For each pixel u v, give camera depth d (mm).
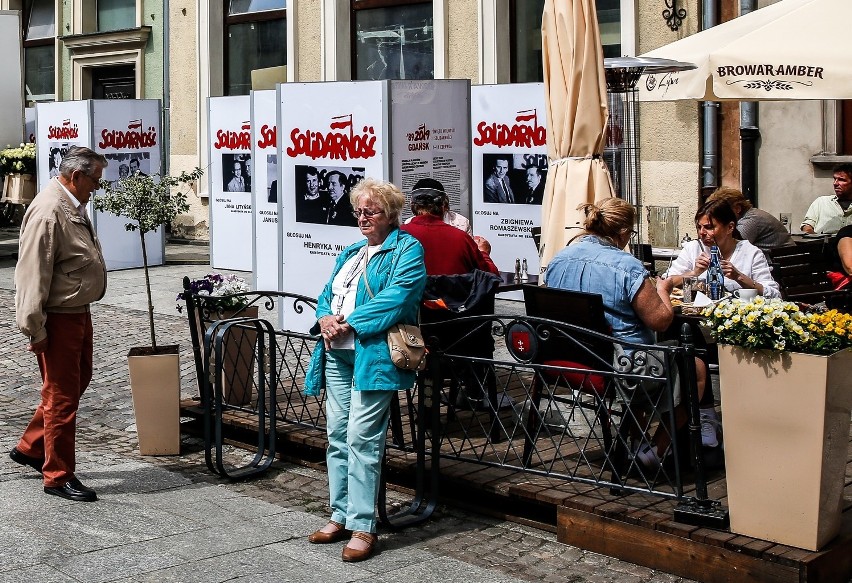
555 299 5676
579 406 5500
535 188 11477
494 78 14516
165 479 6418
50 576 4824
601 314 5496
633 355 5168
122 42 20344
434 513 5789
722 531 4781
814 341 4465
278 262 10312
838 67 7250
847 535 4684
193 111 18953
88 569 4918
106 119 15031
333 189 9828
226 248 14805
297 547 5273
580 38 6930
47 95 22875
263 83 18172
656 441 5559
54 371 5918
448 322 5918
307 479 6434
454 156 9828
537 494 5371
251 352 7402
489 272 6941
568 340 5633
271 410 6609
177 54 19156
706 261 6734
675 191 12617
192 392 8570
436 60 15156
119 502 5930
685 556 4805
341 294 5312
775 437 4570
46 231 5797
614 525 5059
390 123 9344
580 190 6957
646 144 12805
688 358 4906
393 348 5086
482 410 6793
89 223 6066
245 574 4891
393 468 6055
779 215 10836
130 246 15414
